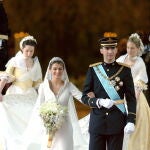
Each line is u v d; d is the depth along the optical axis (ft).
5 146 83.25
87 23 256.11
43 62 253.44
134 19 251.80
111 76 64.23
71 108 81.15
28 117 86.79
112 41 64.34
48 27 254.68
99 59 252.83
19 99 88.28
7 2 246.27
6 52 105.70
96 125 63.77
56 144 70.33
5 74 86.38
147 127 80.69
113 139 63.46
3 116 85.97
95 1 255.70
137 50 81.00
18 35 120.67
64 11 255.70
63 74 72.28
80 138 83.35
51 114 67.87
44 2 253.85
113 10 254.27
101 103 62.69
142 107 80.74
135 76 80.38
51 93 70.90
